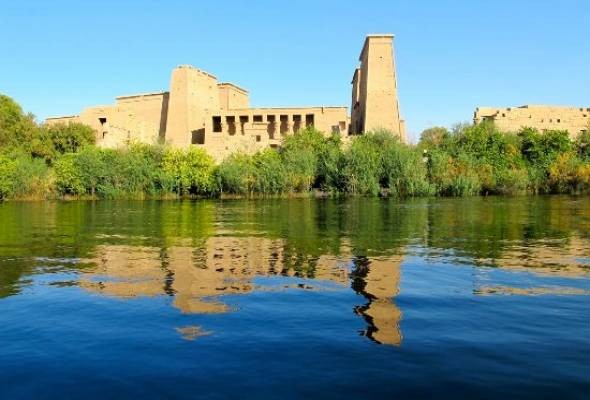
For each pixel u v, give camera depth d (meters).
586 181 63.62
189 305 10.93
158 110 85.31
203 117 85.00
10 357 8.12
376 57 75.00
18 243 20.58
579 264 15.54
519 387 6.96
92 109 82.31
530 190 66.19
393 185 61.06
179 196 64.06
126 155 64.25
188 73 80.50
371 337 8.88
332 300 11.30
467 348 8.34
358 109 84.88
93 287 12.61
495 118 84.19
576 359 7.89
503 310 10.53
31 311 10.56
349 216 33.22
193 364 7.75
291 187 62.62
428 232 23.81
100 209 42.91
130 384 7.14
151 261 16.14
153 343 8.63
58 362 7.91
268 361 7.83
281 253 17.66
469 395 6.75
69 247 19.39
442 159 64.25
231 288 12.45
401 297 11.56
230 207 43.97
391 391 6.86
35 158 70.88
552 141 73.81
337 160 62.97
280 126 85.56
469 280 13.32
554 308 10.69
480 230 24.61
